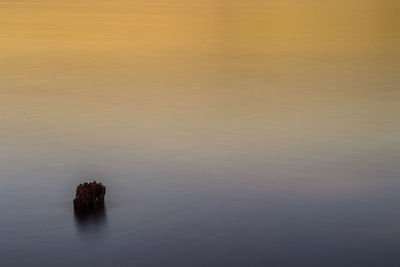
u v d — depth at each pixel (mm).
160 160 17938
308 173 17000
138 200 15281
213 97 24984
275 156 18266
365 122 21516
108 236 13633
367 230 13875
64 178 16688
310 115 22406
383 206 14992
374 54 33844
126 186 16125
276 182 16391
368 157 18188
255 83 27500
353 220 14320
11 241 13484
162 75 28891
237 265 12617
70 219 14328
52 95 25078
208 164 17625
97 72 29234
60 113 22578
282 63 31812
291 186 16156
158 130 20656
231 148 18906
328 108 23359
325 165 17562
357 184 16281
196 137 19953
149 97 24906
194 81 27828
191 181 16438
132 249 13164
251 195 15609
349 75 29000
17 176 16812
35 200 15297
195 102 24203
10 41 36594
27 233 13758
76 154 18453
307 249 13188
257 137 19984
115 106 23531
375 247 13242
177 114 22516
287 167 17406
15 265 12633
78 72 29156
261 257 12883
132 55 33438
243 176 16781
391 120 21703
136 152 18609
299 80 28047
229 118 22016
